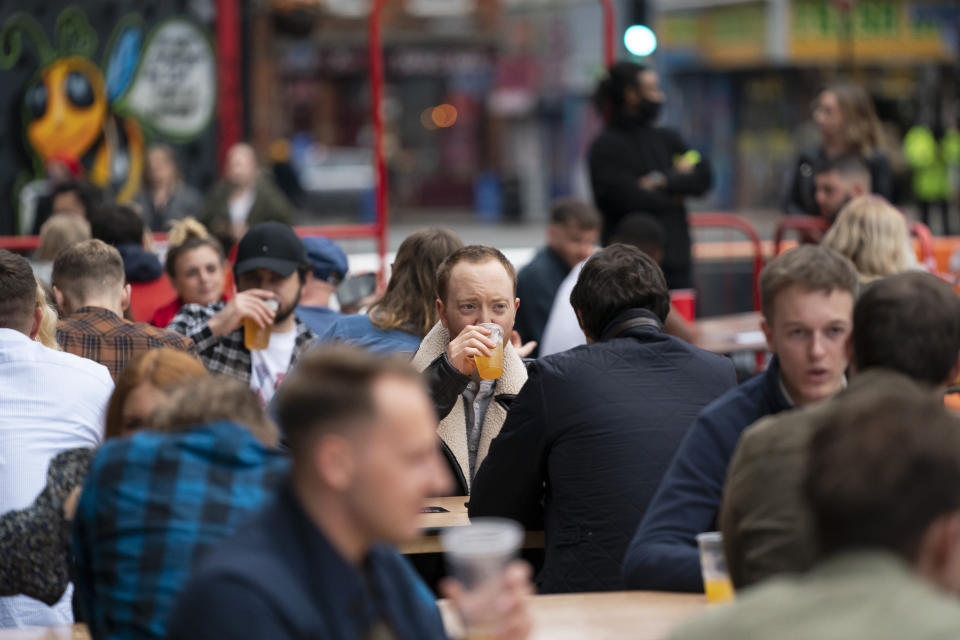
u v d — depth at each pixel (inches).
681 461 232.5
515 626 162.6
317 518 152.3
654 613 210.8
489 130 2755.9
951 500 124.6
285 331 398.9
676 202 643.5
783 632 122.3
